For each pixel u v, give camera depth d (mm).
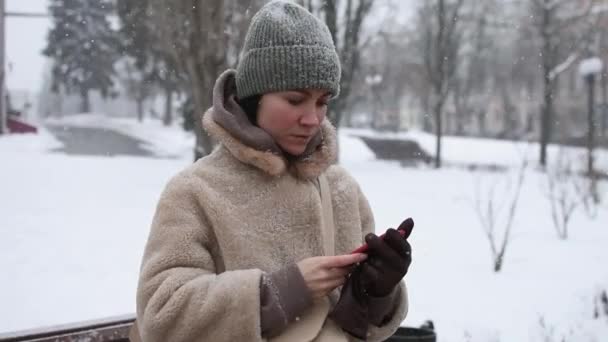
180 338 1339
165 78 27703
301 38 1434
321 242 1508
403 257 1424
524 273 6645
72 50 48906
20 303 5098
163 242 1425
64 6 47719
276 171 1438
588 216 10633
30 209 9172
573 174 13242
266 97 1472
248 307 1304
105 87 51188
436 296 5754
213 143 7594
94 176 13516
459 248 7934
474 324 4945
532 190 14883
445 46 24703
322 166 1525
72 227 8086
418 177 18172
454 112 53312
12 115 30219
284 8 1468
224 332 1312
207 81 7648
